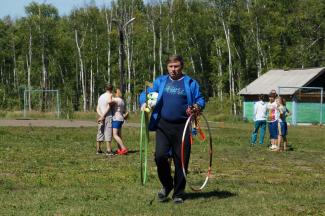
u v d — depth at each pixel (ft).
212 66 298.76
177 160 31.42
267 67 267.39
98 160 55.01
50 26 342.85
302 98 183.11
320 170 50.44
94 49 330.95
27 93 319.88
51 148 66.69
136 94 291.38
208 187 37.58
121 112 61.41
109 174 43.21
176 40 300.20
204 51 312.50
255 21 275.59
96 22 334.85
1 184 37.42
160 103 31.60
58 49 343.67
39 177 40.98
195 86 31.60
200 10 308.81
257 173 46.75
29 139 80.38
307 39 278.67
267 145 80.38
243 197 33.63
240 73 271.69
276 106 73.20
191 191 35.78
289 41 289.33
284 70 204.03
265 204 31.27
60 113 190.29
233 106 241.96
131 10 325.42
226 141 85.40
